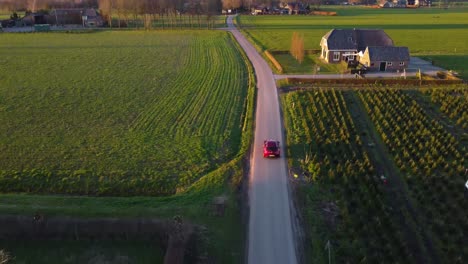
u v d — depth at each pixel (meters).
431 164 33.53
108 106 47.47
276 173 31.59
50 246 24.06
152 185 30.67
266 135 38.97
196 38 98.06
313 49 82.75
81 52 80.38
